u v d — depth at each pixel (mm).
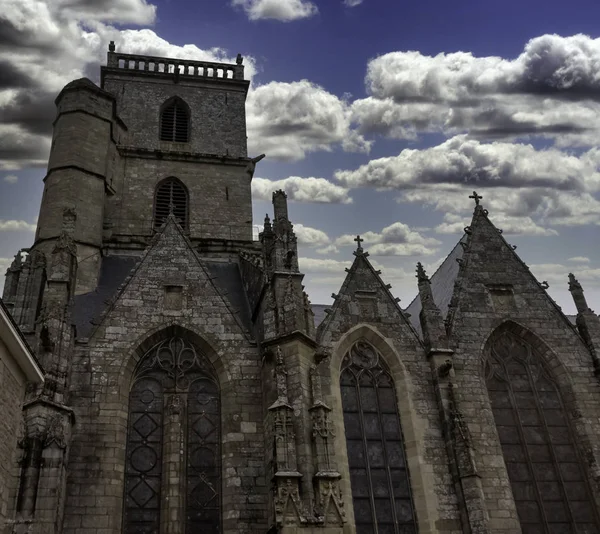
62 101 55000
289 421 33219
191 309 39781
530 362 42531
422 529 35250
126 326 38250
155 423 36375
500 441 39156
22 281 40031
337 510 31078
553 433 39969
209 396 37812
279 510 30516
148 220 55938
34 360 22734
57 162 51656
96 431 34500
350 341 41062
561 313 44031
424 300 42906
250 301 45062
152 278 40500
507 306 44094
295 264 39969
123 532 32906
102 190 52438
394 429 38656
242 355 38625
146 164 58750
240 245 54562
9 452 21328
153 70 67625
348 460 37031
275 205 42500
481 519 34219
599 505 37312
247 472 34906
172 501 33438
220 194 59438
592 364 42062
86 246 48750
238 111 66000
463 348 41688
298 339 36062
